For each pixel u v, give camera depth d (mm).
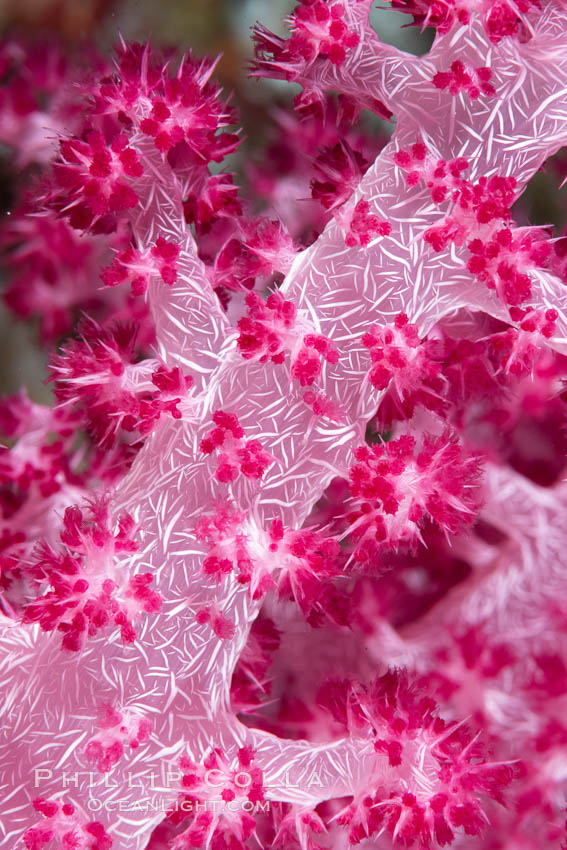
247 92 229
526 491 213
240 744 191
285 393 190
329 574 189
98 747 187
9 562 201
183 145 195
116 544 188
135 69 197
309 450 190
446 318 203
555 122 191
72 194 192
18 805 188
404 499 189
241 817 192
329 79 192
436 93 190
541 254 189
